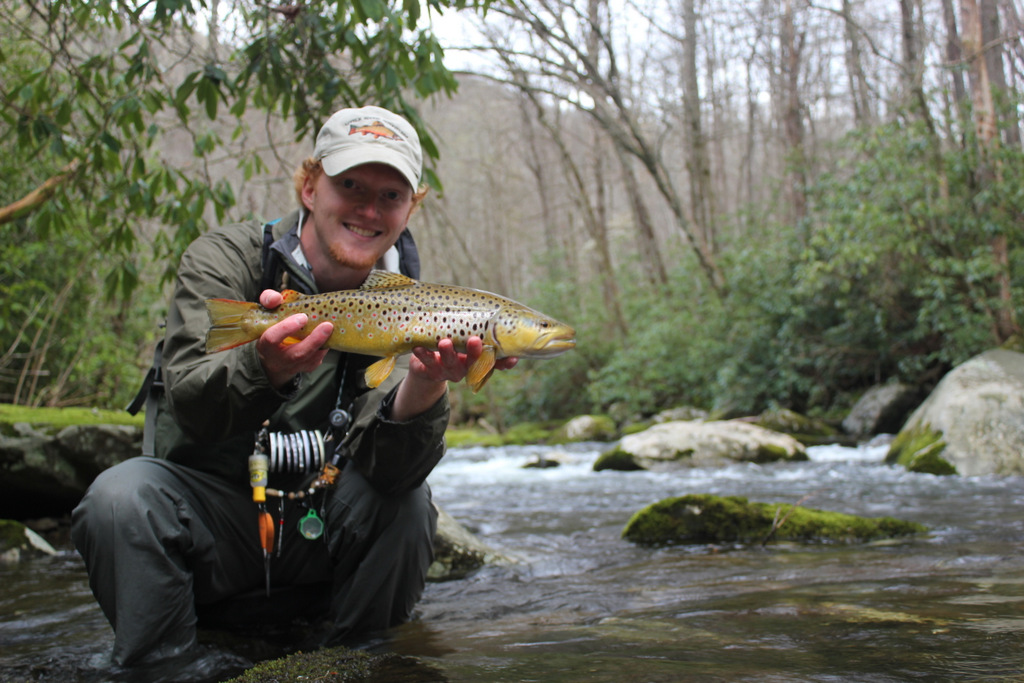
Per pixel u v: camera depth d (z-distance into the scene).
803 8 15.23
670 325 17.52
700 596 3.10
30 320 8.09
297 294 2.26
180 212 4.93
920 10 14.73
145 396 2.69
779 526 4.64
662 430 10.48
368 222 2.58
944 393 9.36
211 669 2.32
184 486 2.56
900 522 4.69
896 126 12.43
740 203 31.55
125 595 2.37
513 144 31.16
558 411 21.19
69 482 5.36
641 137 16.28
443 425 2.55
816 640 2.22
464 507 6.88
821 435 12.78
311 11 4.23
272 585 2.84
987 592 2.81
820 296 14.40
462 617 2.99
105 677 2.28
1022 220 11.93
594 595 3.29
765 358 15.41
